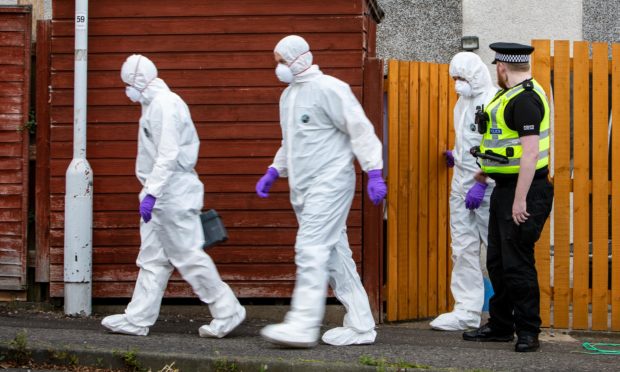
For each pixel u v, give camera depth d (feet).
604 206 39.27
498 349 33.86
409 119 41.50
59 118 40.57
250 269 40.45
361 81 40.11
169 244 34.45
